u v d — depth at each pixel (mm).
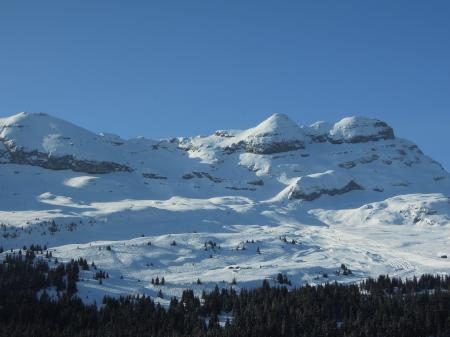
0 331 195000
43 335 197125
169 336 199375
